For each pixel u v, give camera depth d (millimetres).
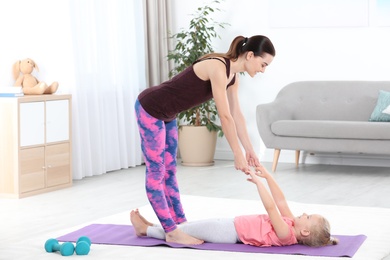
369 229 4641
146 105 4234
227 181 6809
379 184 6562
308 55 7965
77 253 4035
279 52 8078
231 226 4219
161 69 8203
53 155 6375
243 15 8227
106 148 7383
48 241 4148
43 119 6266
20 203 5801
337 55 7859
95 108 7125
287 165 7816
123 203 5754
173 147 4492
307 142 7094
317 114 7609
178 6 8461
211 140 7852
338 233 4531
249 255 3957
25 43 6734
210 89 4207
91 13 7047
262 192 4078
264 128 7309
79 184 6695
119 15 7469
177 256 3963
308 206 5445
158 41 8164
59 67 6801
